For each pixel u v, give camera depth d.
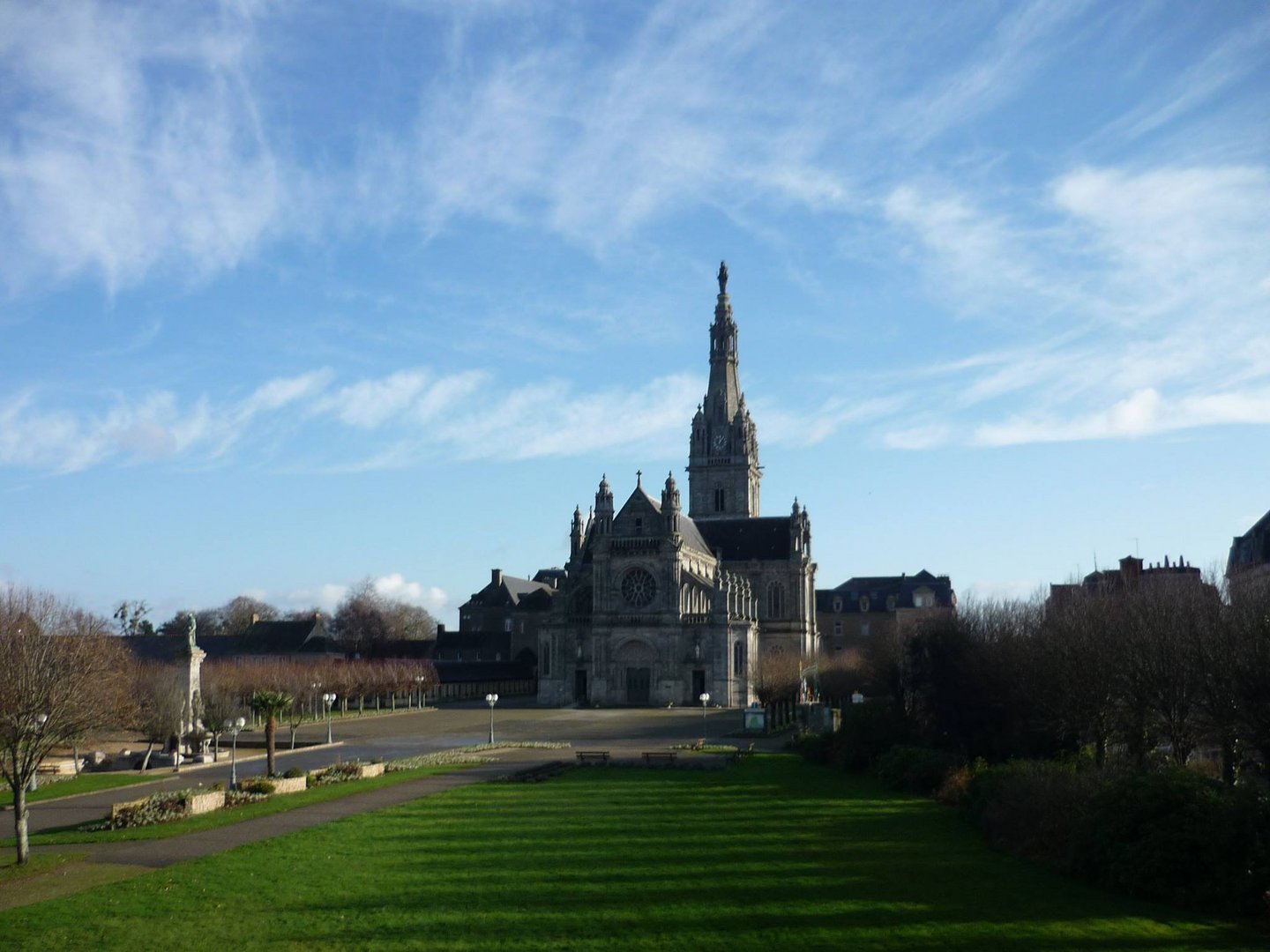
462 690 192.00
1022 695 65.38
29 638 54.28
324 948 30.27
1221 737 51.81
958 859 41.31
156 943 30.81
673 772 72.31
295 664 157.50
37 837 48.72
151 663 128.12
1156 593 65.50
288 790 63.00
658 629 163.38
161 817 52.25
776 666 151.25
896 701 76.44
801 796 59.44
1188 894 34.22
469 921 32.62
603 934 31.25
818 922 32.44
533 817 51.78
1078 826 38.50
